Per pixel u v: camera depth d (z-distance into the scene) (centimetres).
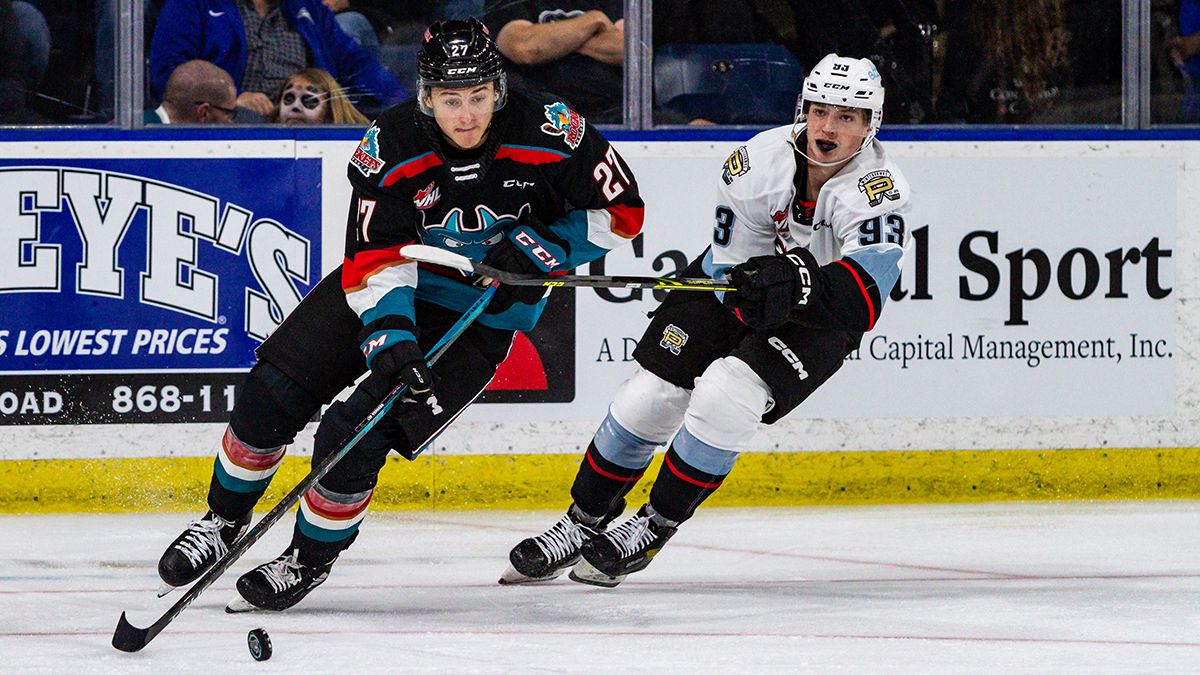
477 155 1122
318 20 1919
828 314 1161
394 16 1925
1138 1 1997
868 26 1975
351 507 1155
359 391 1131
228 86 1906
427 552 1529
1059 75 2000
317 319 1175
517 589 1305
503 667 969
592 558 1249
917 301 1920
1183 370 1969
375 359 1102
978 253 1933
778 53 1970
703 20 1955
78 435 1839
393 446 1154
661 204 1908
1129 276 1961
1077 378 1952
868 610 1195
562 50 1938
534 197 1154
